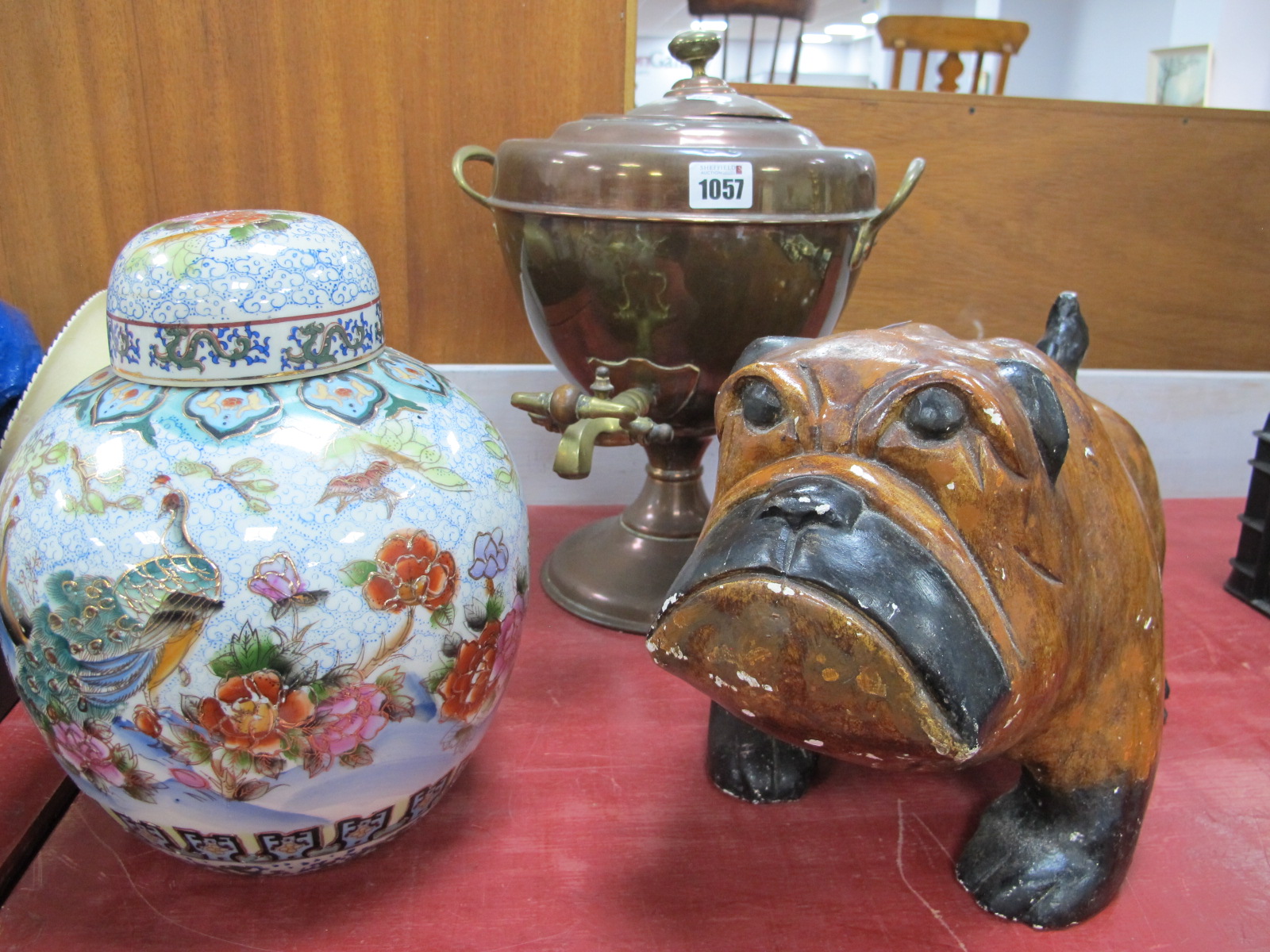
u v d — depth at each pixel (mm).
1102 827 589
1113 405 1271
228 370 513
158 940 568
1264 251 1259
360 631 493
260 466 490
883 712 441
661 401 861
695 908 600
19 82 1006
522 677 846
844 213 798
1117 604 560
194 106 1037
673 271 766
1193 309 1275
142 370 524
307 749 502
